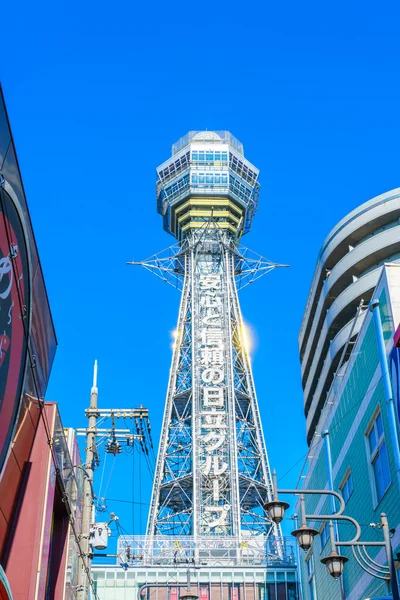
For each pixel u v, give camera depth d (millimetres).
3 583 22953
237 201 146625
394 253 74188
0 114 22641
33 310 29031
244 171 151250
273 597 90875
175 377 124688
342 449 47719
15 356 26297
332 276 77938
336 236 79688
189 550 95688
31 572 29547
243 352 128500
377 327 41000
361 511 43031
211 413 118500
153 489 111125
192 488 111750
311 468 56594
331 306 75750
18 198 25422
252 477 114562
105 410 45844
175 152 153250
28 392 29375
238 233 149250
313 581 56531
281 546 96062
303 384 91812
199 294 133125
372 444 41906
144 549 94438
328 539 50750
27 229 26844
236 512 107375
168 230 152375
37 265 28891
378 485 40594
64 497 36781
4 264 24438
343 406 48031
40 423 32844
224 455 114688
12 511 30219
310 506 56156
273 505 25016
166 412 121000
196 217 144500
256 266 138125
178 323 130625
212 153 149625
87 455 42875
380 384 40062
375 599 32281
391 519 37500
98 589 89625
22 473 30938
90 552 44344
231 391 121062
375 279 71250
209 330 128250
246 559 94625
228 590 91438
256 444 118000
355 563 43938
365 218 76938
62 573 36719
